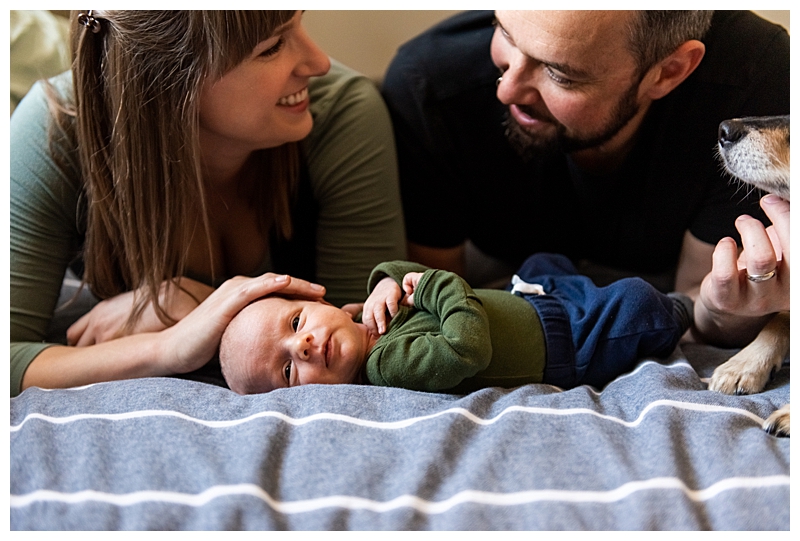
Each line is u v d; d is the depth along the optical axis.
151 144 1.12
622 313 1.08
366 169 1.39
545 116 1.26
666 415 0.88
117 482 0.81
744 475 0.77
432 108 1.45
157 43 1.04
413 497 0.77
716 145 1.25
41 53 1.56
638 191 1.39
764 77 1.21
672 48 1.15
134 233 1.17
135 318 1.22
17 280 1.20
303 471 0.82
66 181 1.21
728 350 1.19
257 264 1.45
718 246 1.00
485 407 0.94
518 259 1.71
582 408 0.91
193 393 0.98
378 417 0.92
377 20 1.86
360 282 1.41
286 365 1.07
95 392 1.01
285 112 1.18
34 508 0.79
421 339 1.04
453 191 1.56
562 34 1.06
